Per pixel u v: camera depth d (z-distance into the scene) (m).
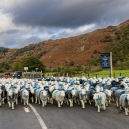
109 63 33.34
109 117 12.48
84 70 67.12
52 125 11.02
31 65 82.38
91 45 159.38
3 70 92.31
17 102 18.56
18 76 61.28
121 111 14.06
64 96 16.67
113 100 17.92
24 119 12.53
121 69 64.75
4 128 10.75
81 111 14.45
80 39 185.12
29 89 18.94
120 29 157.12
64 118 12.53
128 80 24.03
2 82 28.03
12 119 12.64
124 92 15.18
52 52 177.62
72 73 58.53
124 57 81.69
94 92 16.36
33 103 18.17
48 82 25.28
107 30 175.88
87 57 137.25
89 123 11.22
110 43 138.88
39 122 11.68
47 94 17.75
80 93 15.82
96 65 84.38
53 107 16.16
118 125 10.67
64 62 146.50
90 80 26.02
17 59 194.75
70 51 168.00
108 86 20.42
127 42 103.94
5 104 17.84
